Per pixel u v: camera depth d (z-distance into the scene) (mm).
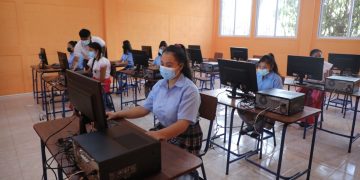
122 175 992
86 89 1312
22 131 3494
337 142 3277
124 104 4906
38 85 5492
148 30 7305
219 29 8844
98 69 3879
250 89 2438
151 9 7262
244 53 5363
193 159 1302
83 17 6172
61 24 5875
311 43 6570
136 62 4531
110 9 6469
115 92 5703
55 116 4090
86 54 4465
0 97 5355
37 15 5543
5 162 2639
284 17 7109
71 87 1496
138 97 5371
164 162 1264
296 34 6875
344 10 5973
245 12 8023
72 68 4574
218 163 2703
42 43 5691
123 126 1303
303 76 3488
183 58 1737
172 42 7879
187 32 8203
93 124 1483
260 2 7602
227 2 8523
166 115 1778
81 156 1084
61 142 1521
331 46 6211
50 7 5680
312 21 6438
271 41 7402
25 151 2895
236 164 2691
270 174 2502
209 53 8984
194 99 1696
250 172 2539
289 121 1927
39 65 5027
